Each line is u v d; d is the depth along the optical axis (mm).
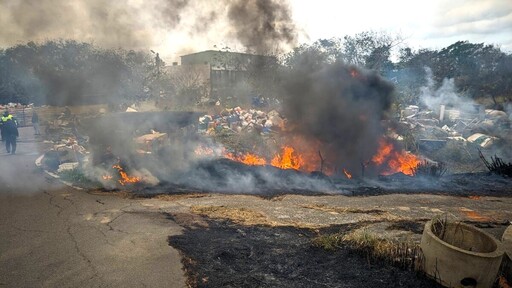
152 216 6426
